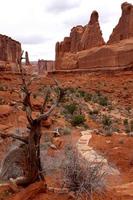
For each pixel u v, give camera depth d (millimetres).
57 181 8617
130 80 85250
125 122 37500
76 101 52312
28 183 7656
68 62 120000
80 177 7574
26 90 7469
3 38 116000
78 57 116688
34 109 28266
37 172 7629
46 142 17469
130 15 112250
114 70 94062
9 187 7730
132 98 68938
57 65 132125
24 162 7770
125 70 93125
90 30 126188
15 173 8578
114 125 34688
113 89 77625
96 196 7379
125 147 18922
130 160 16062
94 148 18672
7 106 25516
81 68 113062
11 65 106062
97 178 7672
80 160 8109
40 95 45500
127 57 95875
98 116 40594
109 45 106000
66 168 7742
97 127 31938
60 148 16953
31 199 7254
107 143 20281
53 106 7578
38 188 7453
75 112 37875
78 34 131125
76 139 21641
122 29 114750
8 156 8625
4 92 38250
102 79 91062
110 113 49375
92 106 52406
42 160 11281
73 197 7242
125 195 7805
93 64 107375
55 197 7305
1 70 90688
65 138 19766
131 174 13836
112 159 16438
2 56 113688
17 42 129250
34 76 7785
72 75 102750
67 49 134000
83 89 78375
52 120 27078
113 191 8078
